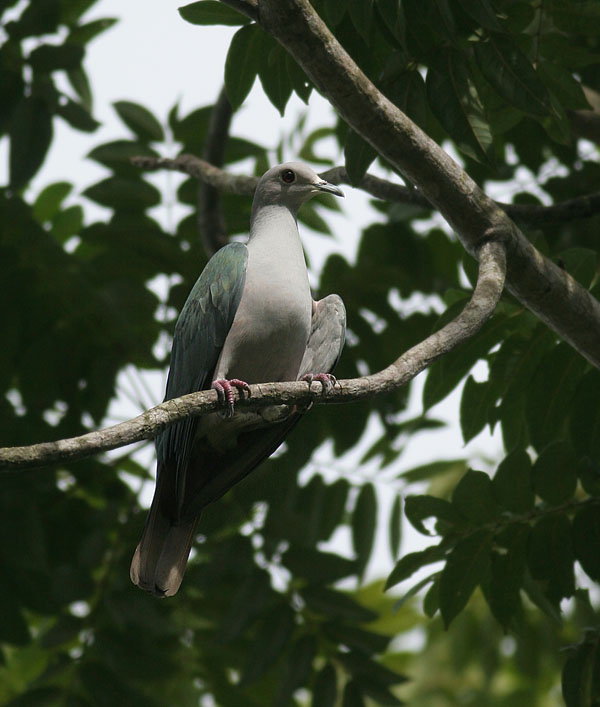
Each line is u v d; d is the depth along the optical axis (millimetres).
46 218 12898
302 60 7445
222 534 11445
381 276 12383
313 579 10883
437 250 13094
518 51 8086
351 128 8156
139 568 7633
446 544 8695
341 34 8547
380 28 8133
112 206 12547
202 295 8172
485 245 7977
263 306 7910
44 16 11234
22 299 11539
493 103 9609
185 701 11516
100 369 11891
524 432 9562
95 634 10984
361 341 12109
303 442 11586
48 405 11922
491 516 8664
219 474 8367
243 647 11508
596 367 8711
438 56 8234
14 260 11398
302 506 11703
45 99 11242
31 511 11273
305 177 8812
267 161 12859
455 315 8805
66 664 10820
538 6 9188
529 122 11398
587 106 9383
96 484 12281
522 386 9367
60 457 5363
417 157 7832
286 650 11195
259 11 7297
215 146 12188
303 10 7203
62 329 11773
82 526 11859
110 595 11094
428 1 7594
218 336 7980
